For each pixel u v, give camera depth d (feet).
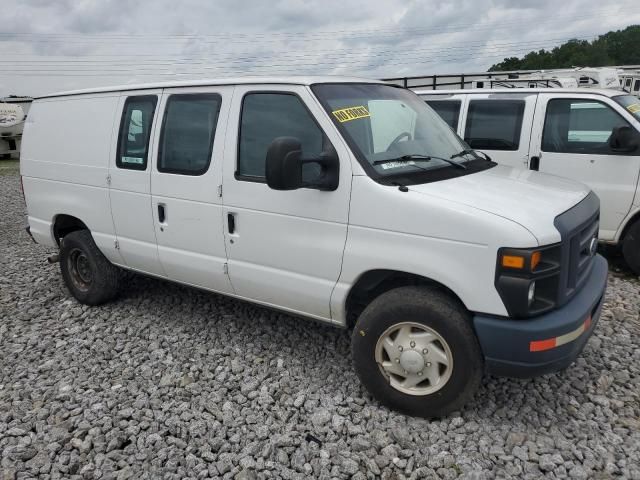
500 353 10.16
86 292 18.03
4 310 18.43
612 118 19.97
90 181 16.63
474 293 10.11
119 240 16.26
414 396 11.19
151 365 14.11
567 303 10.53
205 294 18.74
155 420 11.75
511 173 13.05
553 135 20.97
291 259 12.37
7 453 10.80
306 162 11.13
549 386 12.50
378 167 11.34
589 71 40.34
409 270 10.71
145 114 15.12
